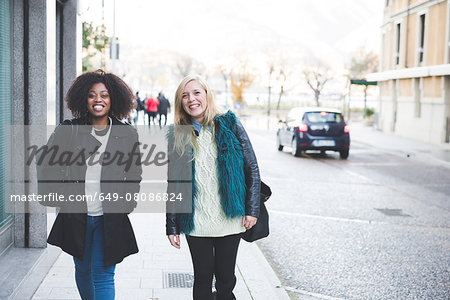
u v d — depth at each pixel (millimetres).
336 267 6418
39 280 5012
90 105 3648
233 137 3686
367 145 24656
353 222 8938
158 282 5277
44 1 5301
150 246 6617
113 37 20062
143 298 4824
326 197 11203
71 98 3684
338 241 7668
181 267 5797
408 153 20719
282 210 9789
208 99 3785
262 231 3838
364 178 14133
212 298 3887
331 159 18656
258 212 3748
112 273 3781
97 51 14992
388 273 6207
